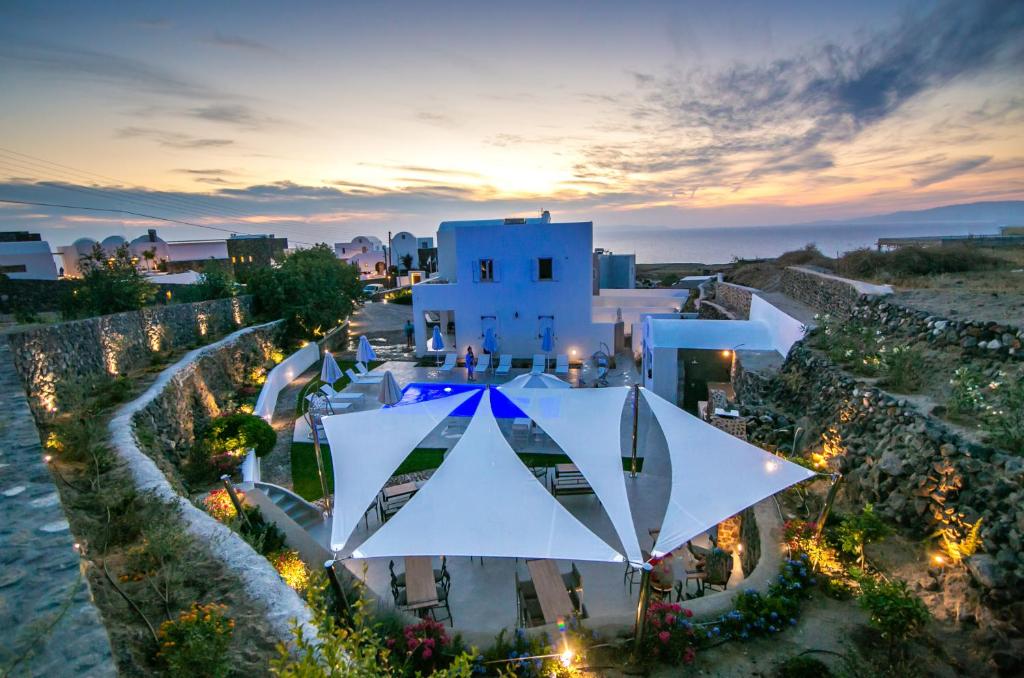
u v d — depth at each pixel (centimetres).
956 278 1598
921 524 767
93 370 1281
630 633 652
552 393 1069
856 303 1476
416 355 2562
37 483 493
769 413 1276
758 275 2962
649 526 1047
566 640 632
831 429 1074
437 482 747
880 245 2580
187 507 723
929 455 793
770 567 764
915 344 1128
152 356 1598
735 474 776
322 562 790
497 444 823
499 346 2467
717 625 655
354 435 904
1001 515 648
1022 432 703
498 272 2383
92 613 337
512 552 630
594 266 2802
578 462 821
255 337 2186
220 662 423
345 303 2942
